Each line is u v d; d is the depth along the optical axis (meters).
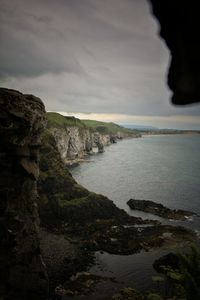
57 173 101.50
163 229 76.12
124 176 157.75
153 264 57.88
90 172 169.75
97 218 86.75
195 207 100.12
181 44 5.04
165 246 66.44
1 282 41.50
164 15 5.16
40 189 92.50
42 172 99.06
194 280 30.48
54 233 76.25
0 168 41.66
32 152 46.28
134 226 80.88
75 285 51.62
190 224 82.75
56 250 65.25
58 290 50.31
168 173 168.12
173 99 5.30
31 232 45.72
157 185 135.12
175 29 5.09
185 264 31.98
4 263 41.81
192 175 162.12
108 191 123.69
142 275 54.78
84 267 58.31
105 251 65.62
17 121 41.41
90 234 75.81
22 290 43.62
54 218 85.00
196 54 4.88
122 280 53.38
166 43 5.38
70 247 67.31
